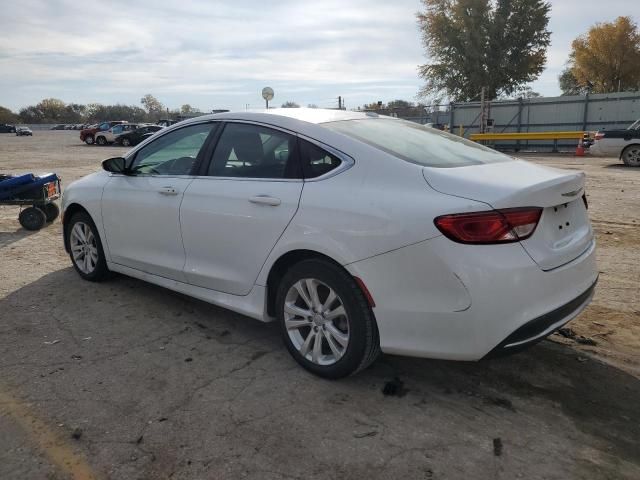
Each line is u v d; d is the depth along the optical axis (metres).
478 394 3.16
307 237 3.14
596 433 2.79
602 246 6.27
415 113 31.02
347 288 3.03
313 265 3.16
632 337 3.87
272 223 3.32
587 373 3.39
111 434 2.76
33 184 7.32
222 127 3.90
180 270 4.02
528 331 2.72
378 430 2.80
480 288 2.65
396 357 3.63
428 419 2.90
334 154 3.23
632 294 4.68
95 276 5.04
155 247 4.24
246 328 4.11
